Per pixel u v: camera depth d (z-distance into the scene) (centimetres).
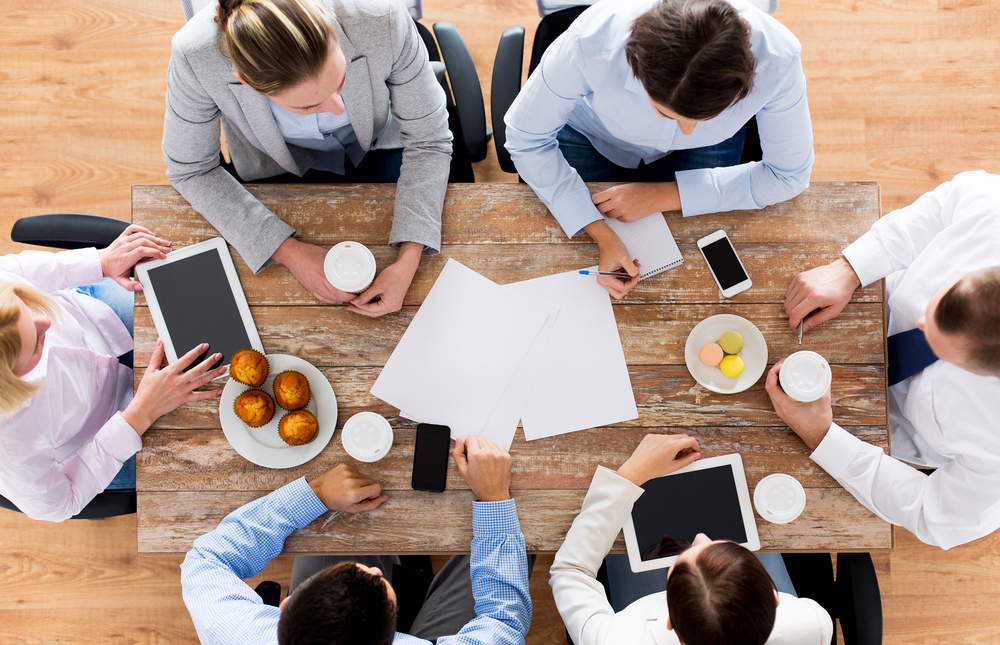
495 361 132
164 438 130
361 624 101
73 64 211
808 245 134
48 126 211
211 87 115
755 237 135
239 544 123
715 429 130
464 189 138
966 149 210
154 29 212
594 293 134
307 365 130
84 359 138
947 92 211
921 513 123
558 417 130
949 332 107
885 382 131
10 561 197
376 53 119
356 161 160
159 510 129
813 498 128
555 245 135
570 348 132
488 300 134
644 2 108
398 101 132
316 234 135
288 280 134
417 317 133
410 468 129
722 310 133
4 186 210
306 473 129
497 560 123
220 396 131
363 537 128
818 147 213
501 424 130
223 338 132
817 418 125
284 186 136
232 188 132
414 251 132
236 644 114
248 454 128
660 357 132
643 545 126
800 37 213
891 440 147
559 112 126
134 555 198
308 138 143
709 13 89
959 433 122
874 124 212
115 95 212
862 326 132
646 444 127
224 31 100
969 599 195
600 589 125
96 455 128
